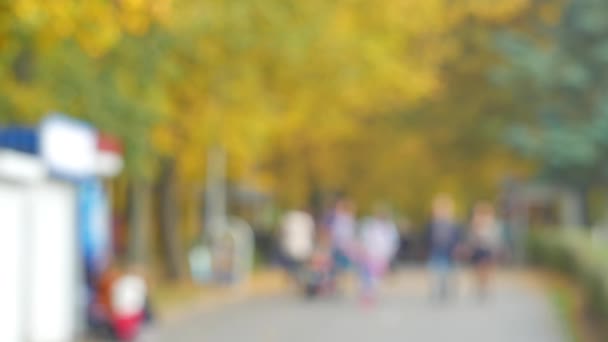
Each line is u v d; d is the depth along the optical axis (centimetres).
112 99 5444
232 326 5106
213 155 9438
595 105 11025
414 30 8562
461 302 6562
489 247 6762
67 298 4372
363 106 10088
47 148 3969
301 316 5691
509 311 5847
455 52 11556
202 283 8300
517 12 11356
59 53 4875
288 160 12138
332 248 7162
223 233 8194
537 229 11156
